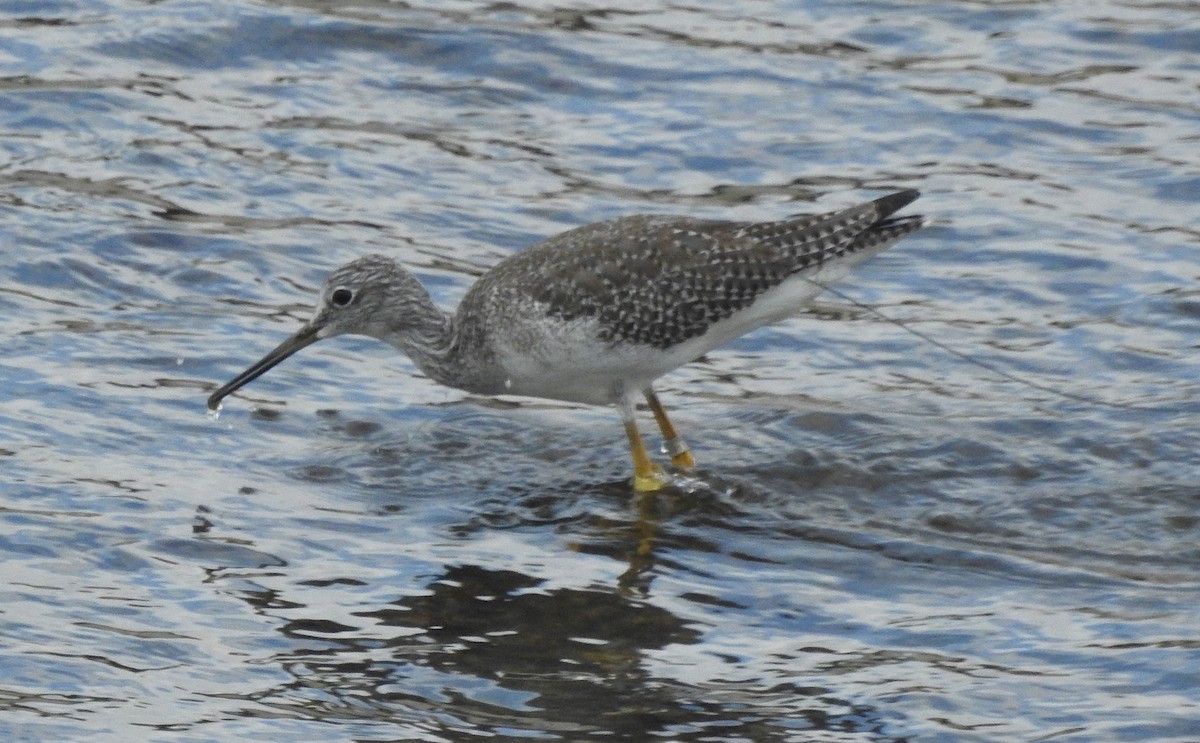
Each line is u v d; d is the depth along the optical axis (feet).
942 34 71.77
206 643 35.35
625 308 43.52
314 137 63.46
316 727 32.32
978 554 40.27
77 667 34.01
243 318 52.85
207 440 45.65
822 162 62.54
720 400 49.90
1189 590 38.24
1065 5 73.82
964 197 60.39
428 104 66.39
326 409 48.44
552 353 43.96
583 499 43.62
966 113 65.51
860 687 34.09
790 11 74.13
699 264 43.91
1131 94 66.74
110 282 53.98
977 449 45.39
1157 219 58.95
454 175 61.57
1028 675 34.45
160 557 38.93
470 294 45.68
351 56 69.15
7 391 46.65
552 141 64.08
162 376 48.96
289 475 44.14
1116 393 48.98
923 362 51.93
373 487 43.86
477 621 36.81
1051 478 43.91
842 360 52.39
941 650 35.63
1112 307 54.13
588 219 58.95
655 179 61.62
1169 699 33.24
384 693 33.65
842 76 68.28
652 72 68.64
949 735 32.24
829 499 43.52
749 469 45.01
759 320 45.24
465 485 44.27
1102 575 39.11
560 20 72.64
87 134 62.59
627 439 47.75
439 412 48.96
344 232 57.82
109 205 58.03
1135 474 43.91
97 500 41.37
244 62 68.39
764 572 39.50
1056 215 59.21
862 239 44.78
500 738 32.04
